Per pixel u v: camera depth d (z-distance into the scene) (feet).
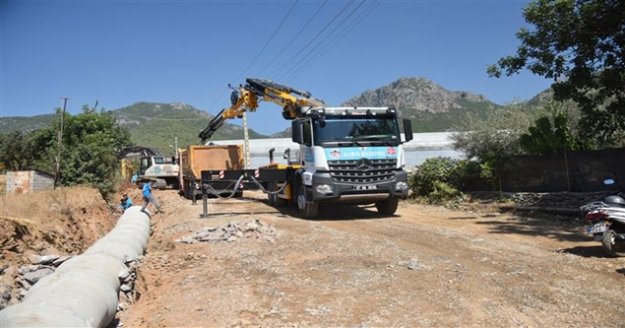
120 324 20.48
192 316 20.30
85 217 58.80
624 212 26.68
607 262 26.23
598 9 43.60
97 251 30.17
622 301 19.97
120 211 75.61
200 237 38.22
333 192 46.19
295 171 54.60
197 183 72.90
